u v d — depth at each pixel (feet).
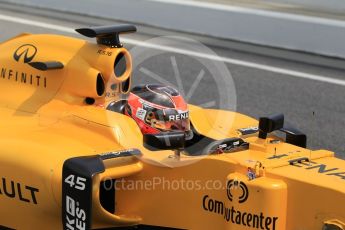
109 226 61.77
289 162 58.54
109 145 62.90
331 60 142.92
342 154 95.14
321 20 146.61
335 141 99.66
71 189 57.93
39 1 185.16
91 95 66.80
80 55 68.54
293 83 126.93
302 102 116.67
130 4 170.19
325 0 165.17
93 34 66.85
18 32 159.94
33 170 60.90
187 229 61.11
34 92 70.23
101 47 68.18
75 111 66.80
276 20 151.33
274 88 123.65
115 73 67.87
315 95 120.57
